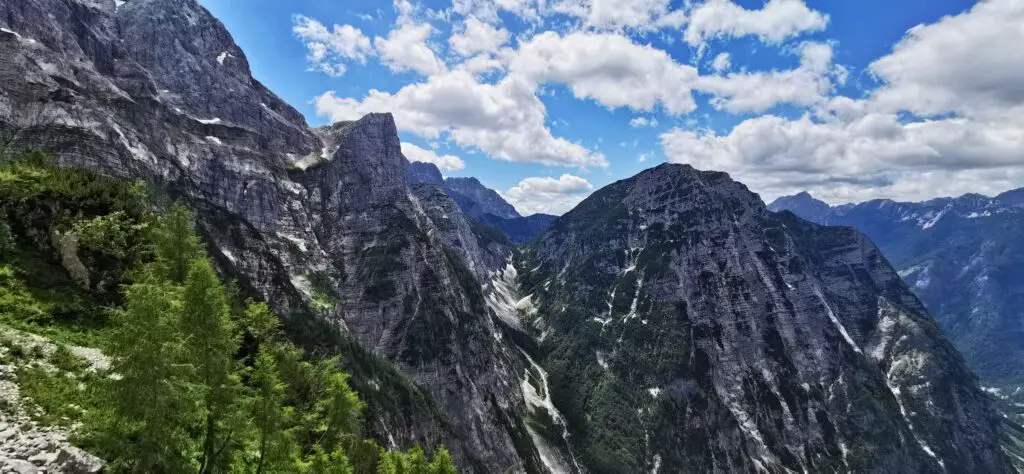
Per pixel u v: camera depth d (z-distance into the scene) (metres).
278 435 39.91
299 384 63.50
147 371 29.48
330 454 53.06
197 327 32.62
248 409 38.19
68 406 33.66
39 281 47.38
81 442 30.67
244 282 107.00
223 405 34.19
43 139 128.62
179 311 32.59
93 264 51.88
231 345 34.81
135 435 30.23
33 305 44.44
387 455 74.12
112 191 59.09
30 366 36.38
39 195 52.94
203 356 32.75
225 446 35.66
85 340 44.34
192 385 31.42
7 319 41.38
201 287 33.19
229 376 34.41
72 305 47.22
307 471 49.06
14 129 127.94
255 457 41.94
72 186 55.91
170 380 30.67
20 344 38.31
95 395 29.84
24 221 50.84
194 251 47.00
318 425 58.75
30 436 29.23
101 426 30.14
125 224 56.28
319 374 66.31
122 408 29.11
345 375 66.19
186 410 31.42
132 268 53.81
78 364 39.81
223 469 35.41
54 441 29.45
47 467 27.59
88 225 53.03
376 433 126.19
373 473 70.75
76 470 28.42
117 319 30.69
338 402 58.97
